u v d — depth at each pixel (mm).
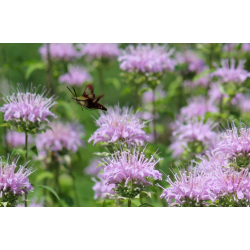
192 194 7613
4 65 11586
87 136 12102
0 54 14445
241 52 12531
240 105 13469
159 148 9984
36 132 8625
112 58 13328
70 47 13047
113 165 7777
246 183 7656
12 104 8539
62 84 13422
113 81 13344
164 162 9828
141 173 7562
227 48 12219
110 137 8508
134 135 8555
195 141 10477
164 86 15969
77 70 13344
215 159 8250
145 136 8516
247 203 7723
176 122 11516
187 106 12828
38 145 11195
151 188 9031
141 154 7840
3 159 8766
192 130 10461
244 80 11109
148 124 11477
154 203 9836
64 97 13500
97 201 9570
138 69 10633
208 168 8211
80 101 7797
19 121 8531
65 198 10586
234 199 7641
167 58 11070
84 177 12352
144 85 12258
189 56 13781
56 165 11164
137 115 9406
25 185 7945
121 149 8102
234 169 8039
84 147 11820
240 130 8312
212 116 11227
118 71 15086
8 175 7918
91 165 12406
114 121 8586
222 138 8781
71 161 11430
